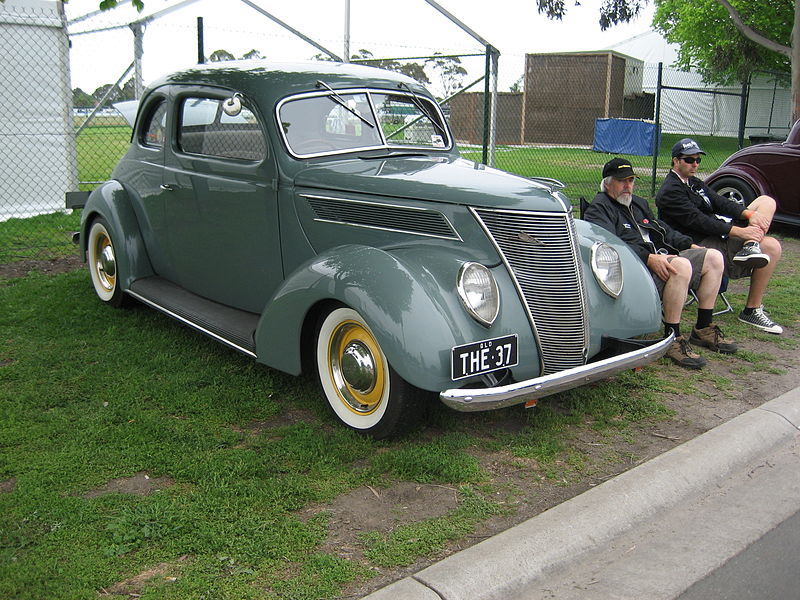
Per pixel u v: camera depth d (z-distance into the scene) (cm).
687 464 357
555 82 2683
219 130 469
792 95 1478
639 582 275
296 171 428
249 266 464
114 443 363
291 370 393
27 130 940
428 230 380
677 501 337
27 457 346
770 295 692
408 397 353
